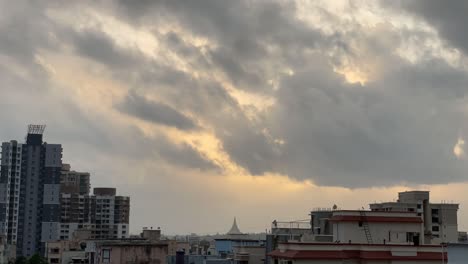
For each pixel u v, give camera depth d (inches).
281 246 3157.0
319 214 3927.2
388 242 3149.6
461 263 2313.0
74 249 7632.9
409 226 3203.7
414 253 3041.3
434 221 6161.4
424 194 6176.2
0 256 6742.1
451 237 6131.9
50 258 7815.0
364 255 2992.1
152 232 7194.9
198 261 4867.1
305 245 2987.2
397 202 5413.4
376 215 3186.5
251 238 6353.3
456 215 6210.6
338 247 3014.3
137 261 4323.3
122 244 4323.3
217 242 6063.0
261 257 4249.5
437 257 3038.9
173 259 4672.7
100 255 4323.3
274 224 4146.2
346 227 3139.8
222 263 4347.9
